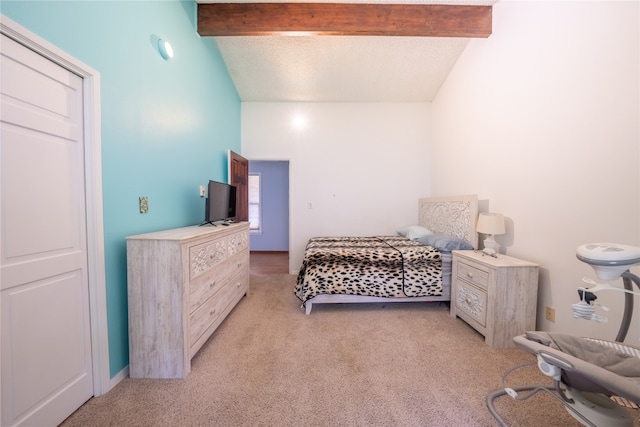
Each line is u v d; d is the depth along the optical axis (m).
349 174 4.17
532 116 2.11
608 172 1.55
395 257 2.65
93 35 1.39
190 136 2.51
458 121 3.27
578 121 1.73
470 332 2.20
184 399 1.43
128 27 1.67
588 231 1.67
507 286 1.93
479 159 2.83
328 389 1.51
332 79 3.65
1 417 1.04
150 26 1.89
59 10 1.20
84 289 1.38
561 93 1.85
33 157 1.13
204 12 2.59
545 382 1.56
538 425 1.27
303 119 4.15
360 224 4.20
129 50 1.67
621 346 1.16
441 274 2.62
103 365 1.46
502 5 2.44
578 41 1.72
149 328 1.60
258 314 2.55
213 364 1.75
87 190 1.38
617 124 1.50
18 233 1.08
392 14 2.56
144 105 1.83
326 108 4.15
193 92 2.57
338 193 4.18
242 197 3.91
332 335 2.14
